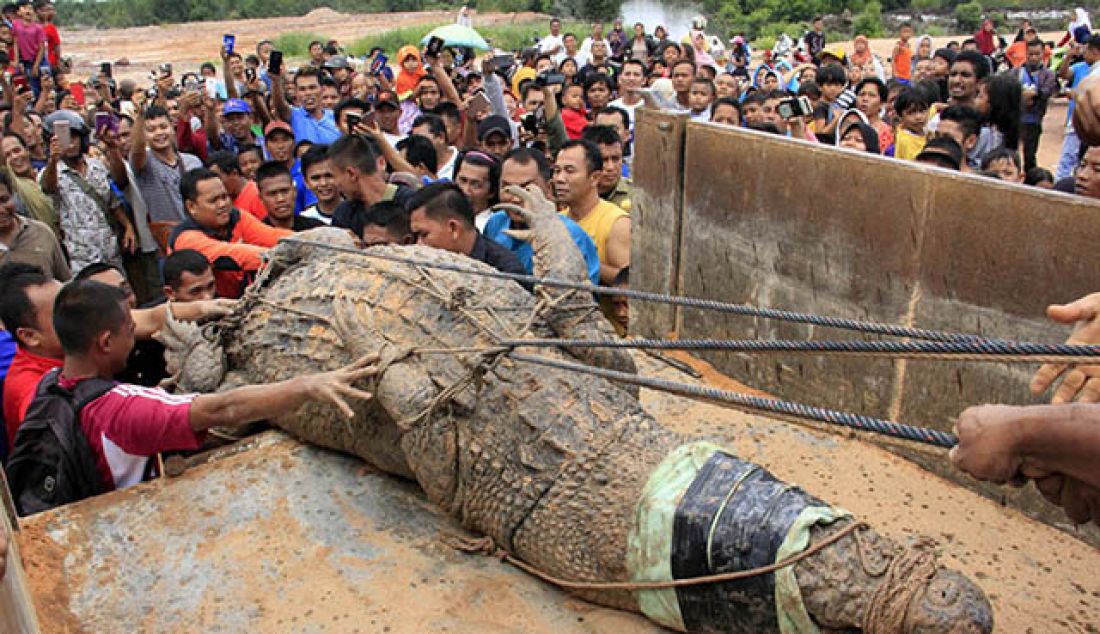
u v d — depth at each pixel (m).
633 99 9.62
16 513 3.58
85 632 3.10
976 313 3.73
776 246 4.64
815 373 4.54
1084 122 2.87
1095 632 3.01
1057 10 38.94
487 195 6.09
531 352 3.55
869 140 7.13
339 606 3.18
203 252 5.57
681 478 3.00
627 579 3.02
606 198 6.88
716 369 5.17
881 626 2.57
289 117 9.77
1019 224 3.49
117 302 3.73
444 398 3.29
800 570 2.66
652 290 5.62
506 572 3.37
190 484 3.84
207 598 3.24
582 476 3.17
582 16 42.38
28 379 4.16
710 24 38.84
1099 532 3.44
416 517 3.68
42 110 11.90
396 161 6.55
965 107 7.14
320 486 3.85
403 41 37.25
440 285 3.72
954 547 3.47
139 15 50.34
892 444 2.45
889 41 33.62
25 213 7.00
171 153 8.01
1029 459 1.92
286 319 4.06
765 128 7.25
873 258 4.12
